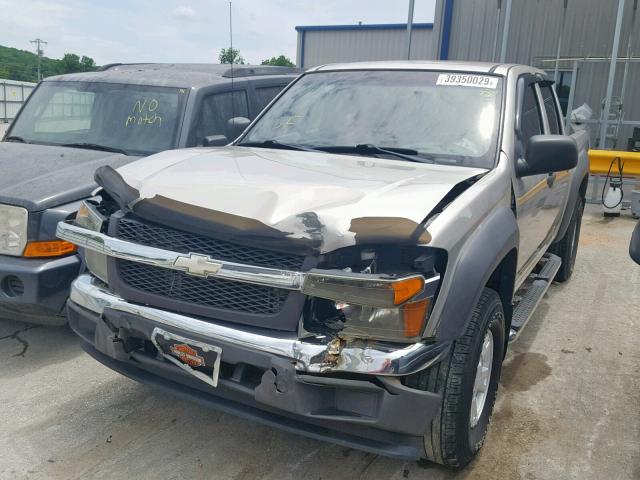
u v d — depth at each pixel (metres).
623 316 5.34
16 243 3.97
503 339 3.25
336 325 2.52
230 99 5.77
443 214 2.68
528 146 3.46
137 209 2.79
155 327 2.75
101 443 3.26
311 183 2.91
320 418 2.49
